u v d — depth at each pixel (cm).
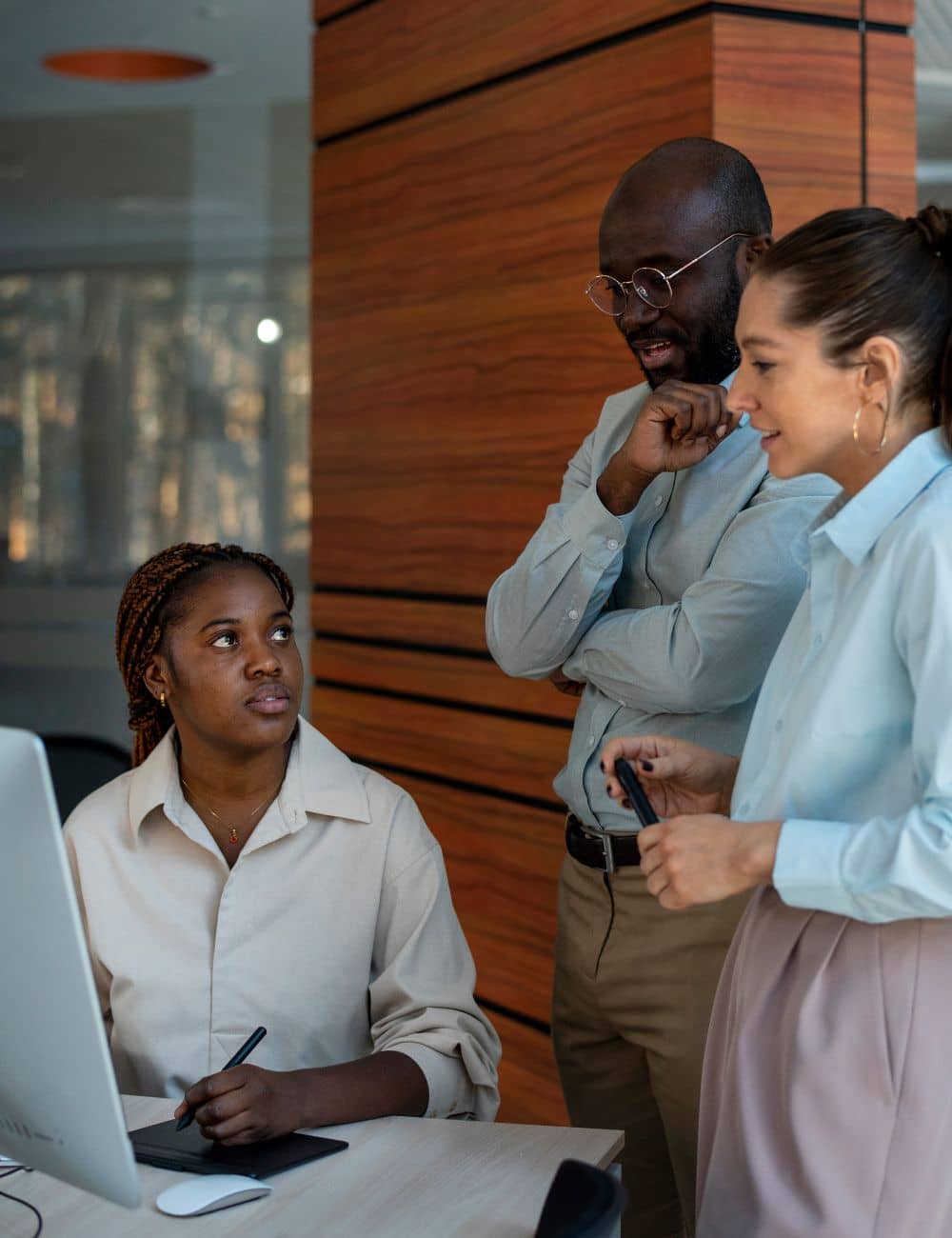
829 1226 133
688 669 189
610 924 207
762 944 145
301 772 187
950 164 268
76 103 747
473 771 325
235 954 181
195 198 812
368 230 353
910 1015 133
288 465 813
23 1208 140
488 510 315
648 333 195
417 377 337
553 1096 302
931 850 124
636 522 207
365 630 360
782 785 140
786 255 135
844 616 138
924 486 135
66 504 845
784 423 138
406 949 185
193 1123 157
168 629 184
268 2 590
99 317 837
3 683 846
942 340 134
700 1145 158
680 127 259
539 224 295
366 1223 134
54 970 115
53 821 112
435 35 325
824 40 259
